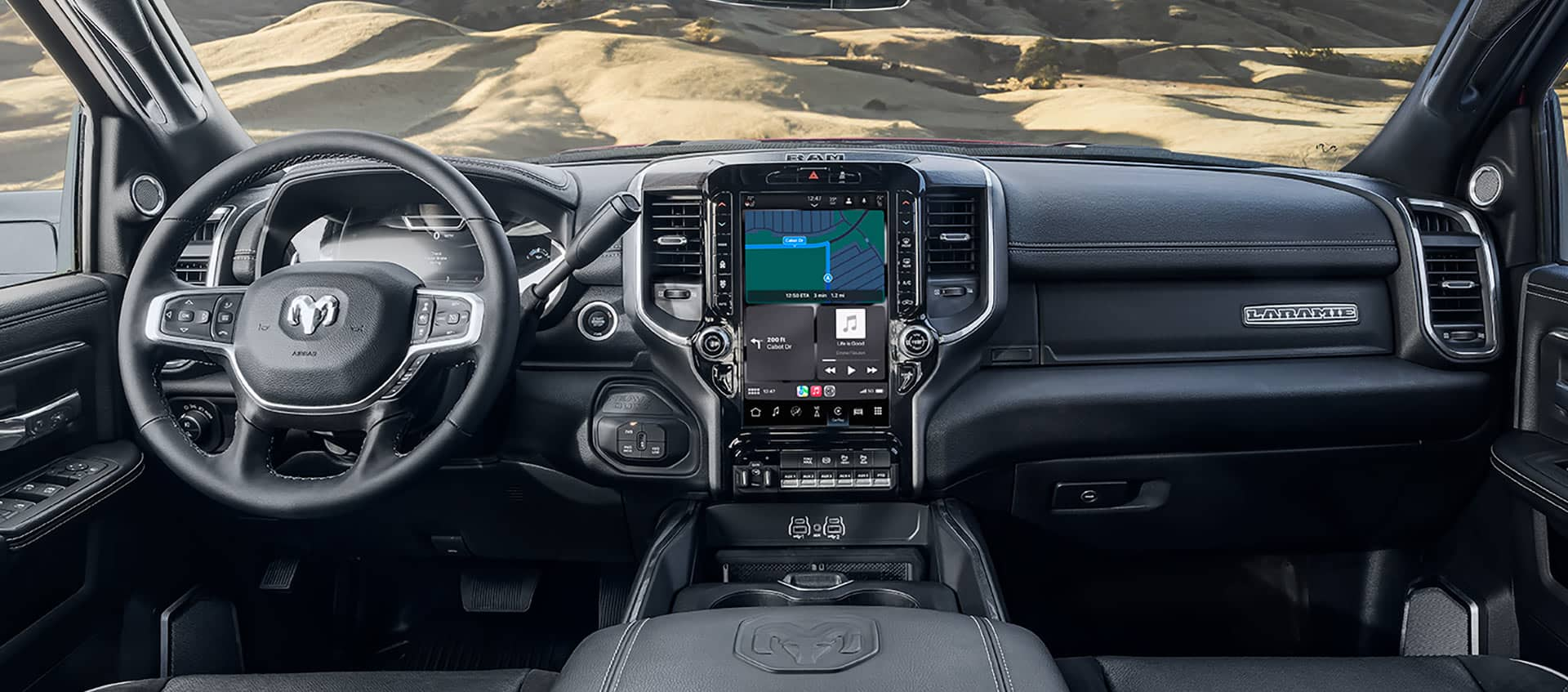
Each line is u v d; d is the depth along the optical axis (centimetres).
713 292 188
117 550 172
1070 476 208
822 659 111
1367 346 207
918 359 187
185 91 185
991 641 117
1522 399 197
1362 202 208
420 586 249
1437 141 206
